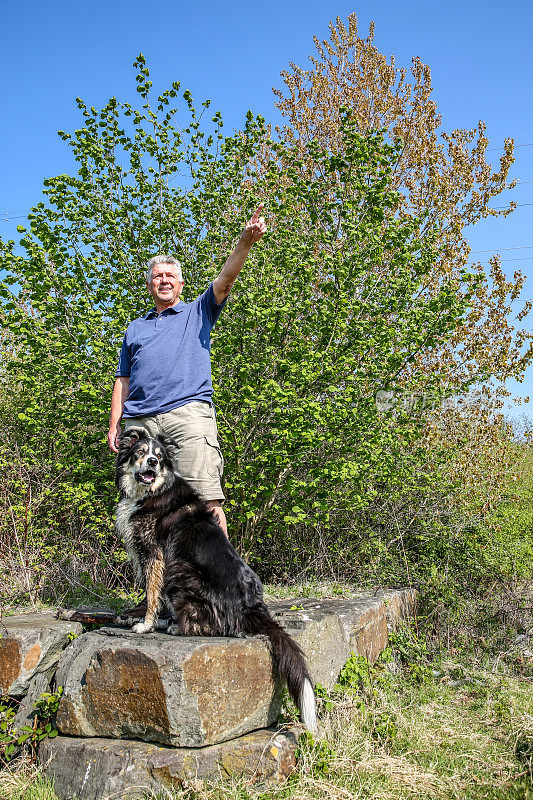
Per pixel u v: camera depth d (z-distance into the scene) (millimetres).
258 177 7281
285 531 7973
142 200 6906
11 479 6875
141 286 6816
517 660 6055
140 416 4293
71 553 6695
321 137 12695
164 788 3117
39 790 3262
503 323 9984
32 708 3744
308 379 6297
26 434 7879
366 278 7164
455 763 3760
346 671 4543
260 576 8125
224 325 6539
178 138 6867
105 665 3449
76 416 6602
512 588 7434
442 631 6695
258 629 3736
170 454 4074
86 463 6664
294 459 6691
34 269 6141
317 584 6910
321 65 13586
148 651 3320
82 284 6637
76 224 6703
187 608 3789
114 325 6285
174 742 3234
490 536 8375
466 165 11898
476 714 4645
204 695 3275
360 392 6961
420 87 12883
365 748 3770
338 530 8141
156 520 3926
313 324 6648
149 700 3285
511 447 10156
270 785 3291
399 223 7176
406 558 7766
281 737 3506
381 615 5883
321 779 3348
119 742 3363
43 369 6586
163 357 4254
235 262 4215
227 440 6543
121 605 5359
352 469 6551
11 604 5531
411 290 7203
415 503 8336
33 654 3809
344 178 6957
